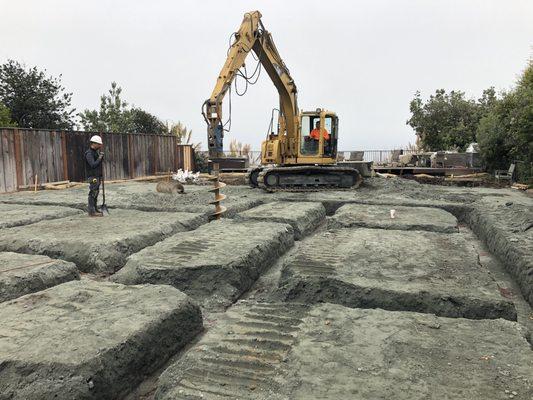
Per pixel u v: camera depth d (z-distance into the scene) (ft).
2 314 12.27
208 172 79.97
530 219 24.86
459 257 18.30
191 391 8.82
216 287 17.13
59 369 9.38
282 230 24.39
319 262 17.61
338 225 26.73
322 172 47.34
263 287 18.60
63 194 42.63
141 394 10.57
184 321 13.08
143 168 66.23
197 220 28.73
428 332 11.10
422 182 64.23
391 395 8.30
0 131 44.55
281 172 47.26
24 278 15.92
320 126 46.80
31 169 48.08
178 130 106.01
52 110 81.97
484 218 28.32
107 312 12.32
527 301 16.66
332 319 11.93
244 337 11.03
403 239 21.54
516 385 8.64
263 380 9.12
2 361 9.57
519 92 61.67
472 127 99.50
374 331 11.15
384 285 14.89
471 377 8.93
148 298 13.42
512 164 65.10
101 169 29.30
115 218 28.09
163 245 20.45
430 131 104.42
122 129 90.07
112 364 10.07
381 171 71.15
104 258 20.17
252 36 42.19
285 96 47.47
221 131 38.96
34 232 23.44
